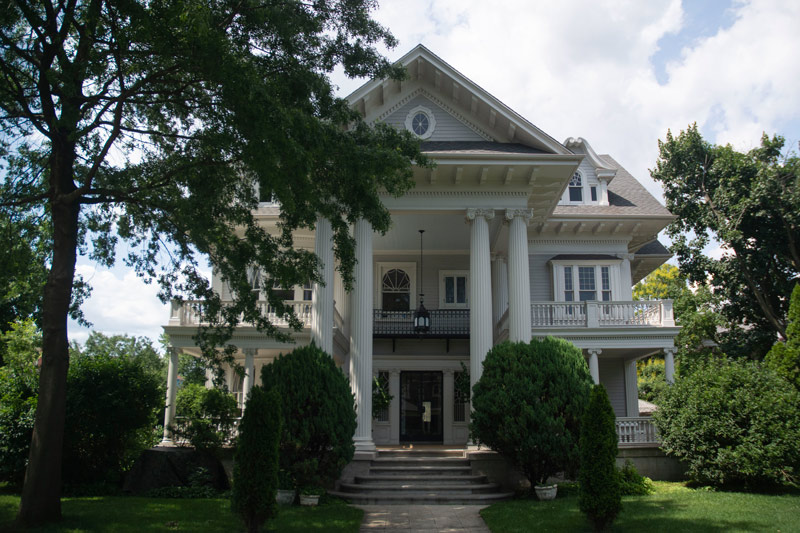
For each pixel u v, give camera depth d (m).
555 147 17.70
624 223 23.02
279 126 9.79
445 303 24.27
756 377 15.20
